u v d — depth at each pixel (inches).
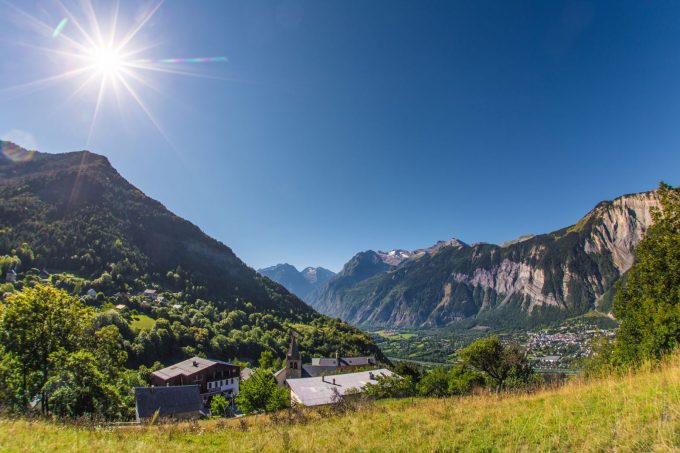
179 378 3361.2
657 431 374.6
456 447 485.7
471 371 2655.0
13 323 1406.3
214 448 600.7
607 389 637.3
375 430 644.7
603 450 377.1
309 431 704.4
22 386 1397.6
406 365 3452.3
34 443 536.7
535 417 564.1
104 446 563.8
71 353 1423.5
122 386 2623.0
